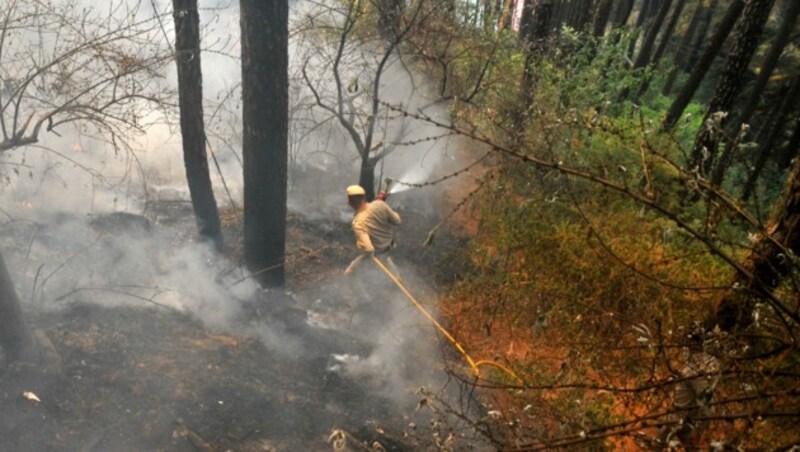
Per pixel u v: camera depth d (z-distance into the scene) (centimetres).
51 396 409
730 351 242
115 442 389
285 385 489
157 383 451
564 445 214
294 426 439
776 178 1345
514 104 780
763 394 210
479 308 595
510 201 618
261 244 640
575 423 238
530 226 560
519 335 547
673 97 1756
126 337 502
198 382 463
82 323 505
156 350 495
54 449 373
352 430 443
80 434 389
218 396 453
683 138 1073
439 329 595
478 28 878
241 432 421
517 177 612
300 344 566
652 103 1527
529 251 553
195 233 736
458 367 536
